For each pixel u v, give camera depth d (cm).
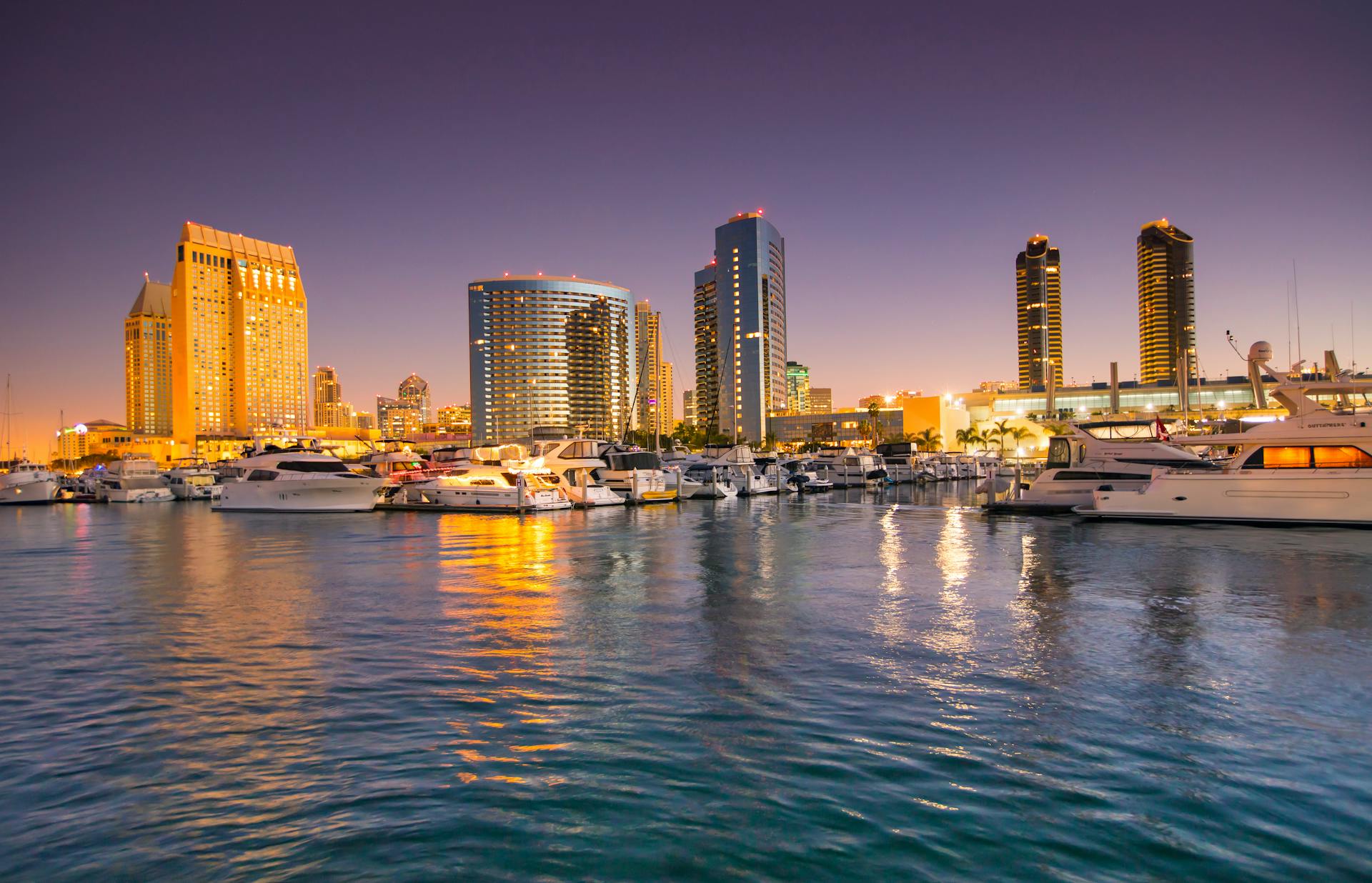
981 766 780
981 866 601
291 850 630
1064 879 584
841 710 946
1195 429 6047
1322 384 3064
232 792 737
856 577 1983
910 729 882
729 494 5956
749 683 1060
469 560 2362
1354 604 1558
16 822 682
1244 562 2159
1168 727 883
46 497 6512
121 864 612
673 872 596
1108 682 1053
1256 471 3091
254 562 2384
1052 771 767
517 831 658
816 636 1330
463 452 5950
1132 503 3378
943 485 8656
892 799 711
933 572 2047
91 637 1361
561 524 3688
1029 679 1066
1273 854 616
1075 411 17088
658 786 741
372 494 4631
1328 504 2958
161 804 714
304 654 1233
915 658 1183
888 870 596
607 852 625
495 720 922
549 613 1540
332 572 2127
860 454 8169
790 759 800
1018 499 4075
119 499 6712
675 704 975
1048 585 1820
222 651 1255
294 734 883
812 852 621
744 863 607
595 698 1001
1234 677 1070
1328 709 936
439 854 622
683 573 2064
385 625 1437
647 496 5231
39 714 956
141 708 974
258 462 4878
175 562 2416
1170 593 1700
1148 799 707
